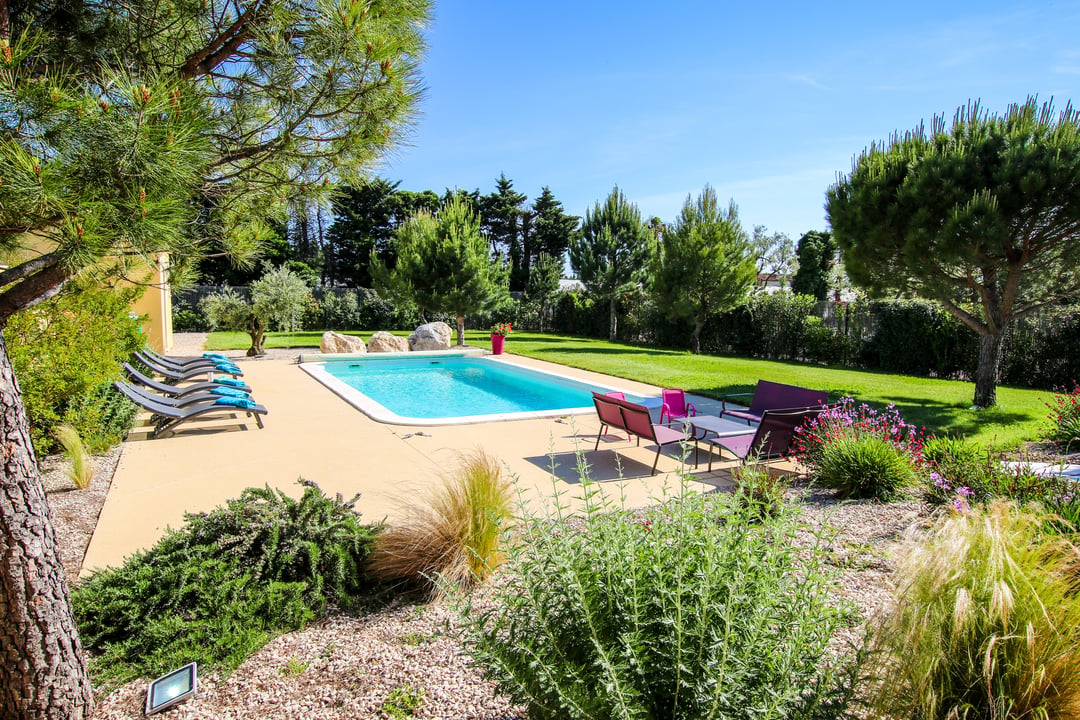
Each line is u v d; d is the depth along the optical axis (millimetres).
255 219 3080
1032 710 1756
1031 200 8000
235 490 5227
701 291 19000
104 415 6863
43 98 1667
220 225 2979
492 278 21172
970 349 13031
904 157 9164
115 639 2922
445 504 3578
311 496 3650
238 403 7555
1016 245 8812
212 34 2576
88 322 6238
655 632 1775
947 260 8430
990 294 9320
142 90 1795
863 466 4832
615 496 5074
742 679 1620
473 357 17672
